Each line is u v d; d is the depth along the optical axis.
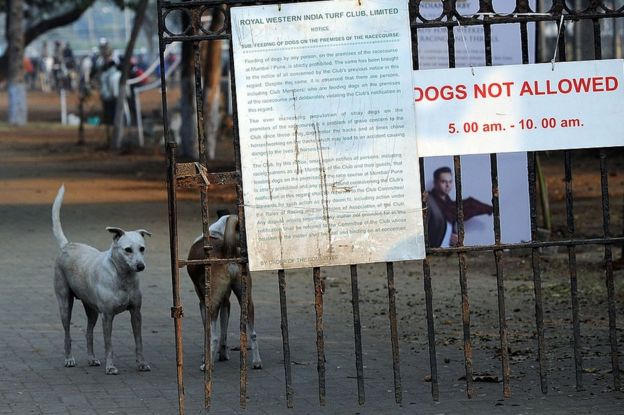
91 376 11.22
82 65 59.78
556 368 11.00
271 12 8.73
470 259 19.23
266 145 8.80
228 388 10.58
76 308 15.00
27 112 63.56
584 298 15.14
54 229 12.14
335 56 8.80
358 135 8.84
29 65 87.94
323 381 8.98
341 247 8.90
